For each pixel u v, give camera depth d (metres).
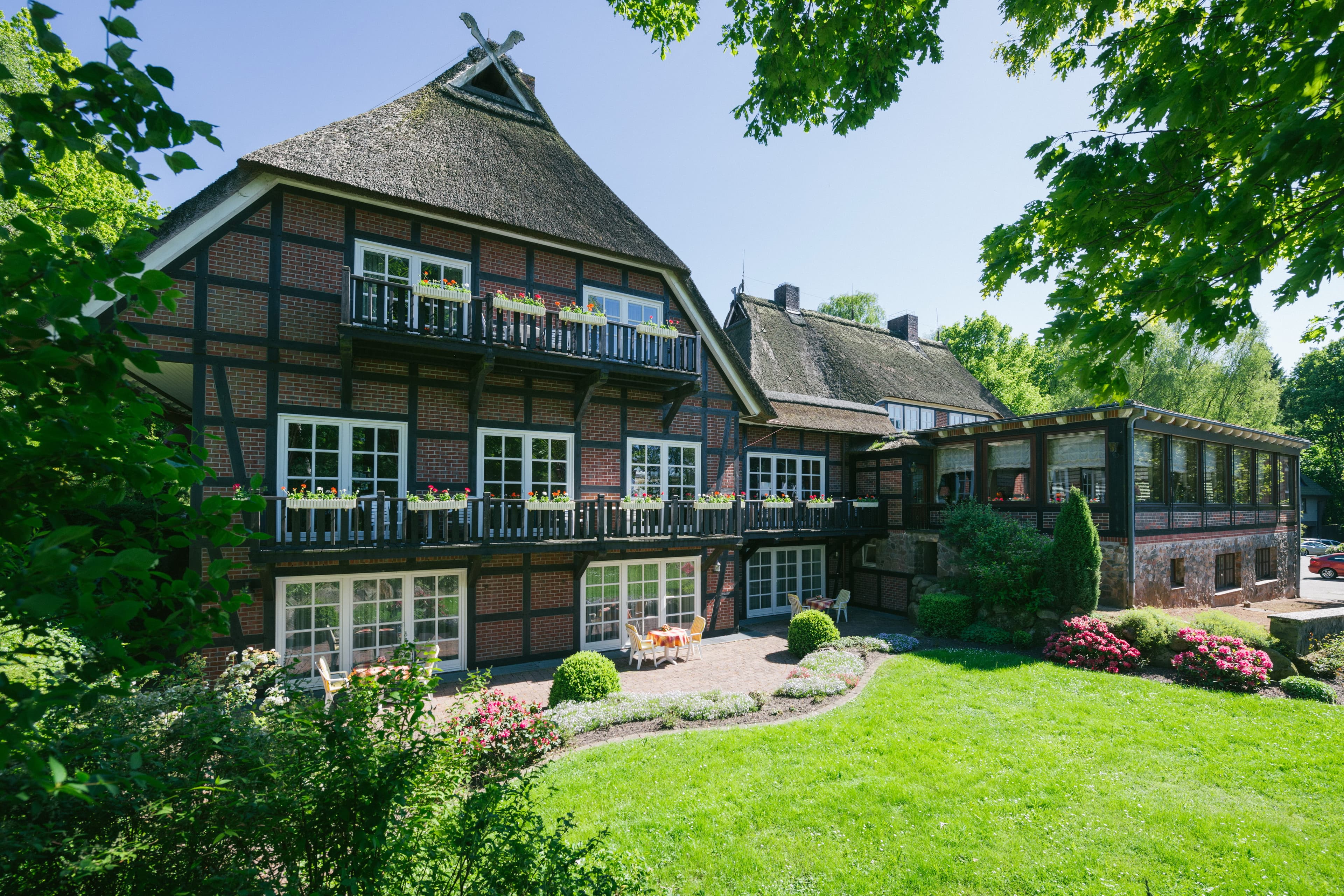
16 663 1.97
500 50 13.05
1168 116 2.92
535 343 10.38
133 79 1.79
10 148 1.76
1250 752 6.80
